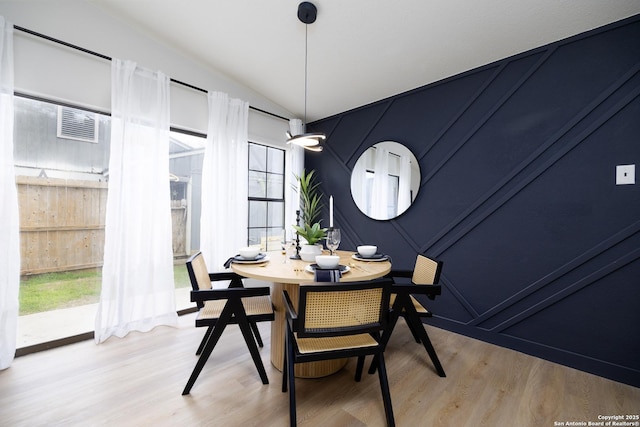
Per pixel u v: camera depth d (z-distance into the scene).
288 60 2.50
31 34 1.81
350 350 1.27
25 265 2.06
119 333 2.14
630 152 1.67
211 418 1.32
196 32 2.26
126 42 2.21
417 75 2.49
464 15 1.80
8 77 1.68
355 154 3.25
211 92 2.68
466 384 1.63
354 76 2.62
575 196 1.85
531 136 2.02
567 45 1.88
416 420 1.33
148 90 2.29
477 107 2.29
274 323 1.80
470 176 2.32
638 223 1.63
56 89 1.92
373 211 3.01
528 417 1.36
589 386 1.62
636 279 1.64
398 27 1.97
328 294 1.15
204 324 1.53
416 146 2.68
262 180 3.41
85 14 2.02
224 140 2.76
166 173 2.37
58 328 2.13
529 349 2.00
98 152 2.33
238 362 1.83
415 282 1.99
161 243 2.36
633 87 1.66
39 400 1.43
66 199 2.20
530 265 2.02
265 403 1.44
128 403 1.42
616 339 1.70
